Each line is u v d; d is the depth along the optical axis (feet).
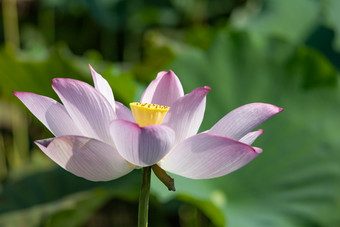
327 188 6.40
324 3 9.34
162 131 4.64
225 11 14.73
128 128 4.63
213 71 7.35
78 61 7.59
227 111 7.14
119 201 11.34
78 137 4.68
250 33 7.52
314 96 7.13
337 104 6.99
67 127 4.79
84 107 4.73
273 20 9.59
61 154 4.72
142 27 14.07
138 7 13.57
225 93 7.23
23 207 7.64
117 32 14.58
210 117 7.05
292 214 6.25
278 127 6.93
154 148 4.66
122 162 4.75
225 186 6.49
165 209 8.57
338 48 8.59
